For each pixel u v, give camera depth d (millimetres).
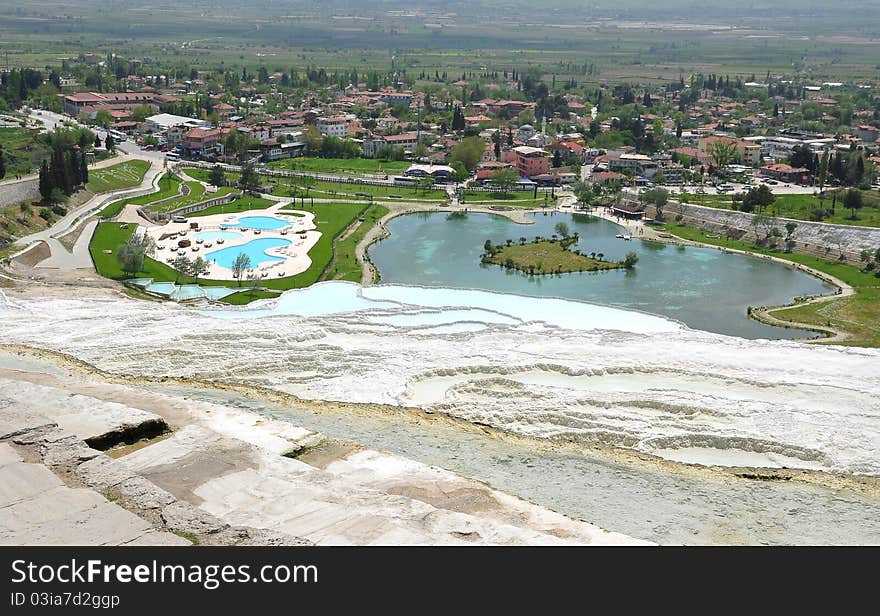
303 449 50688
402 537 37656
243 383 71562
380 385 70000
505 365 75438
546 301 117500
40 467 42531
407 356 78438
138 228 189875
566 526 41344
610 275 167375
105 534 36969
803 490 52594
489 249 181625
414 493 44656
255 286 148750
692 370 76188
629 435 61062
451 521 39750
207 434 49531
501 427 61406
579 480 52125
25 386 56344
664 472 54281
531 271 167500
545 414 63938
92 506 38969
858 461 57656
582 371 74750
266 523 39156
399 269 168000
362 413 62875
